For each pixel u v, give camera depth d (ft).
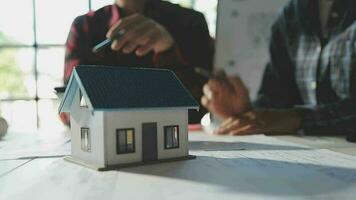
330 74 5.55
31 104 7.82
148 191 2.09
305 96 5.94
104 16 6.54
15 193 2.14
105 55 6.34
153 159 3.01
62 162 3.17
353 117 5.07
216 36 6.78
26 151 3.83
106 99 2.77
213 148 3.83
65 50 6.52
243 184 2.22
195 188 2.14
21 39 8.98
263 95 6.28
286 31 6.10
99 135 2.82
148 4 6.61
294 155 3.30
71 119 3.28
